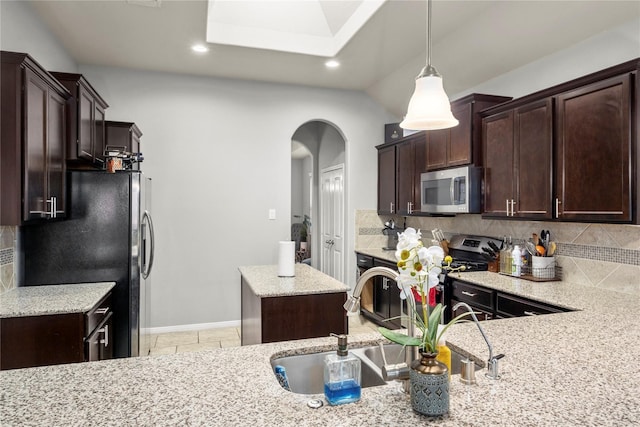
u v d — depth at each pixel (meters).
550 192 2.64
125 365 1.31
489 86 3.74
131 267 2.86
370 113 5.10
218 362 1.34
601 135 2.30
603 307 2.15
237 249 4.58
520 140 2.90
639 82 2.11
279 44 3.71
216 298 4.51
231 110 4.55
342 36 3.59
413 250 1.02
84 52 3.79
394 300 4.08
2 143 2.14
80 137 2.89
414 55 3.81
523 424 0.93
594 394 1.08
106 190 2.84
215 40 3.54
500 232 3.60
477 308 2.91
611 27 2.65
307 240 9.04
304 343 1.55
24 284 2.73
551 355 1.38
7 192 2.15
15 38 2.65
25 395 1.08
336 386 1.04
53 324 2.18
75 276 2.79
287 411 1.00
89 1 2.84
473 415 0.97
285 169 4.74
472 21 3.10
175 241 4.38
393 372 1.09
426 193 3.93
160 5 2.89
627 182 2.16
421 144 4.17
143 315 3.18
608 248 2.65
